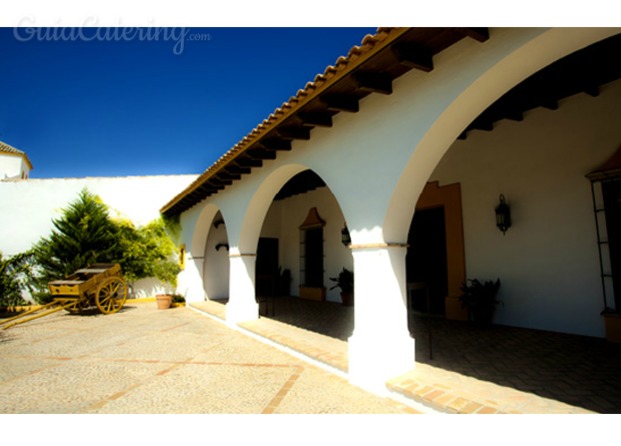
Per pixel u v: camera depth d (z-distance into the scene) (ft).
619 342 17.06
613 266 17.71
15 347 21.27
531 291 20.86
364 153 13.92
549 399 11.21
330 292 36.91
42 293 36.78
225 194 28.45
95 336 24.11
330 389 13.26
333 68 11.82
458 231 24.71
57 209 40.70
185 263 41.78
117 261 39.55
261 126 16.66
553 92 17.97
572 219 19.25
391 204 12.73
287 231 45.03
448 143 12.19
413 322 23.86
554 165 20.03
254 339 22.04
